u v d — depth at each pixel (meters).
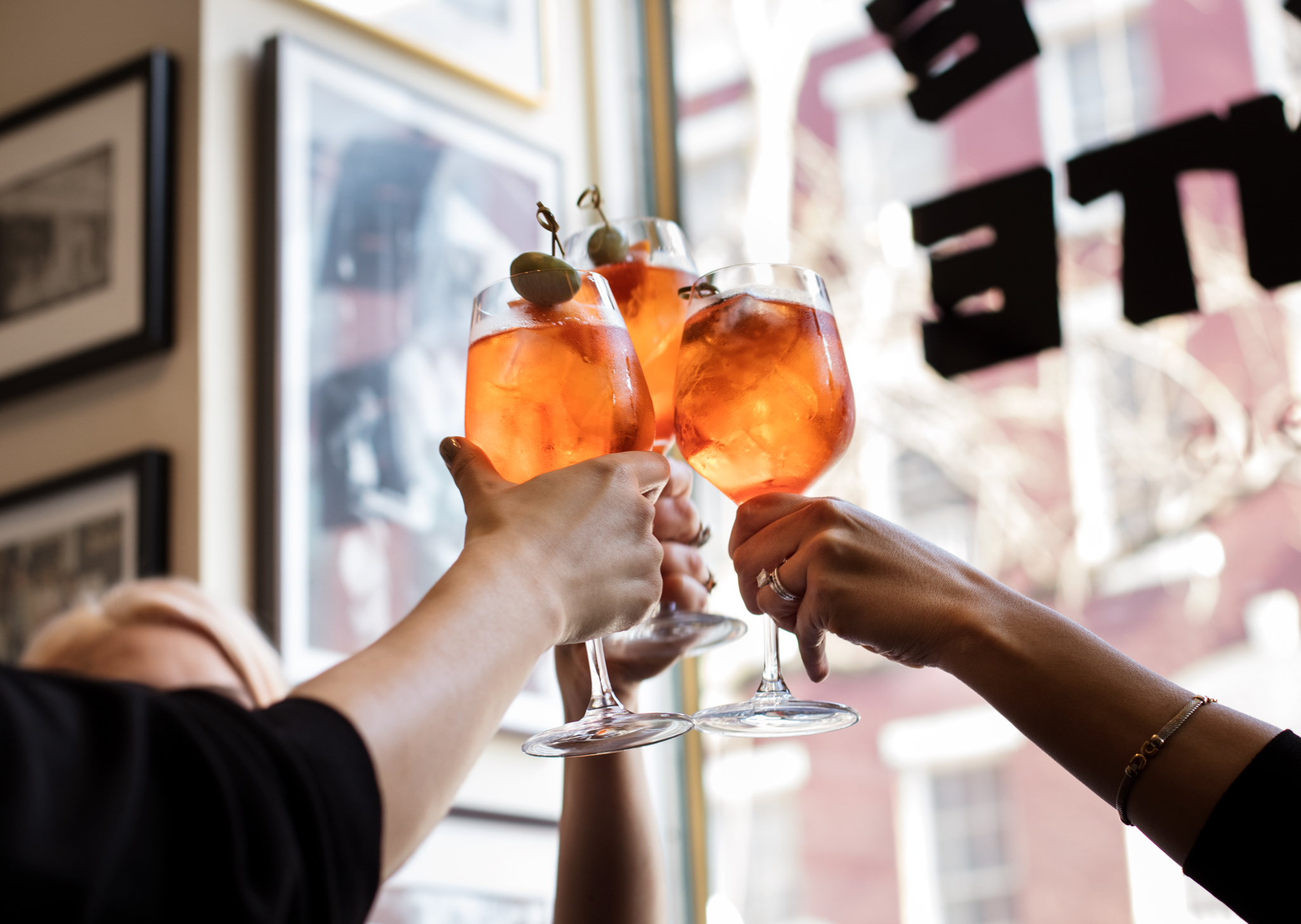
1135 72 2.31
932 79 2.15
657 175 2.78
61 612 1.98
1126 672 0.77
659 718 0.84
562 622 0.67
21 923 0.43
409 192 2.26
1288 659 2.05
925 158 2.48
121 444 2.03
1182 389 2.20
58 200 2.14
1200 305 2.03
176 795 0.48
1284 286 1.91
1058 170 2.35
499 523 0.69
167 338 1.99
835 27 2.62
